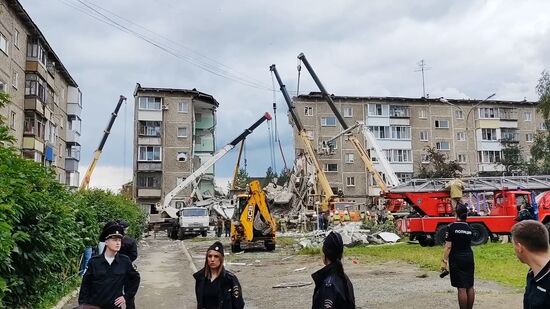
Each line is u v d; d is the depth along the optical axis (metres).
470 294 7.58
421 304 9.40
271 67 46.06
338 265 4.25
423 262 16.08
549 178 26.09
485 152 63.16
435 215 24.95
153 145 59.41
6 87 33.56
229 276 5.19
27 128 37.25
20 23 36.25
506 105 64.88
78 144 52.00
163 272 16.61
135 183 58.81
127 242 7.48
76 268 12.30
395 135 61.28
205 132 67.12
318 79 45.62
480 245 21.16
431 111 63.06
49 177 10.13
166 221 44.75
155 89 60.03
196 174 48.38
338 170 58.47
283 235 35.41
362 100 61.00
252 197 24.44
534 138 53.69
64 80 49.19
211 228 43.16
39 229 8.06
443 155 57.84
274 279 14.38
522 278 12.30
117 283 5.67
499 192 23.81
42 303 9.02
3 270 6.71
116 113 54.44
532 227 3.35
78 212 12.65
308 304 10.16
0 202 5.81
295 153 58.16
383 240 26.09
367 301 10.03
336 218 36.84
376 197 46.31
